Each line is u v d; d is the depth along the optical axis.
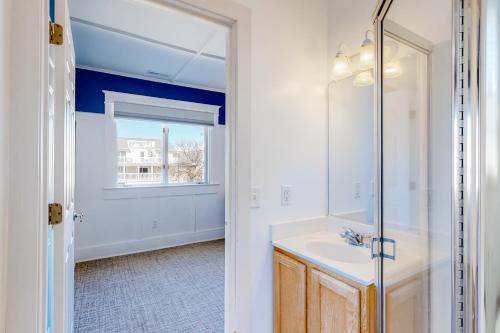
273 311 1.65
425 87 1.03
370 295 1.17
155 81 3.87
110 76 3.54
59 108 1.10
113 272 3.05
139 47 2.84
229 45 1.54
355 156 1.75
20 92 0.87
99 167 3.51
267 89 1.63
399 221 1.17
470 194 0.56
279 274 1.61
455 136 0.63
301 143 1.78
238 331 1.52
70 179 1.46
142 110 3.79
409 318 1.09
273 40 1.65
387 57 1.24
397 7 1.16
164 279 2.88
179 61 3.21
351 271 1.24
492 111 0.51
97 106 3.48
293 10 1.74
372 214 1.64
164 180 4.10
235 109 1.51
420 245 1.08
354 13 1.74
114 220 3.61
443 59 0.94
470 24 0.56
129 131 3.82
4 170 0.82
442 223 0.96
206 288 2.68
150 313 2.23
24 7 0.88
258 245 1.61
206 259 3.49
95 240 3.49
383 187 1.26
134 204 3.76
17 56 0.87
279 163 1.69
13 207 0.86
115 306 2.33
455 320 0.63
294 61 1.74
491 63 0.51
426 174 1.05
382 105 1.28
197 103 4.23
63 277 1.10
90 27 2.43
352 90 1.77
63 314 1.10
